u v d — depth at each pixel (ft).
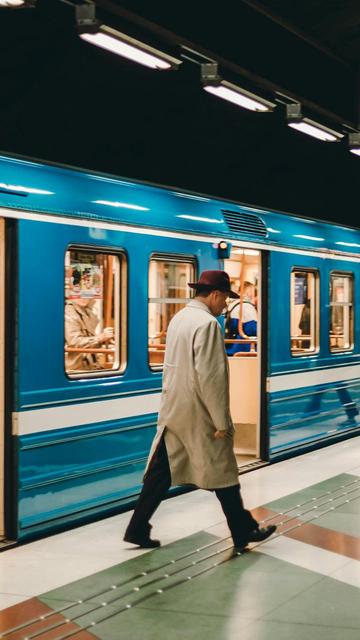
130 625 12.43
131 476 19.89
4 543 16.47
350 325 32.40
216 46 23.72
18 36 27.94
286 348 27.25
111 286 19.53
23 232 16.71
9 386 16.60
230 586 14.20
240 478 23.73
